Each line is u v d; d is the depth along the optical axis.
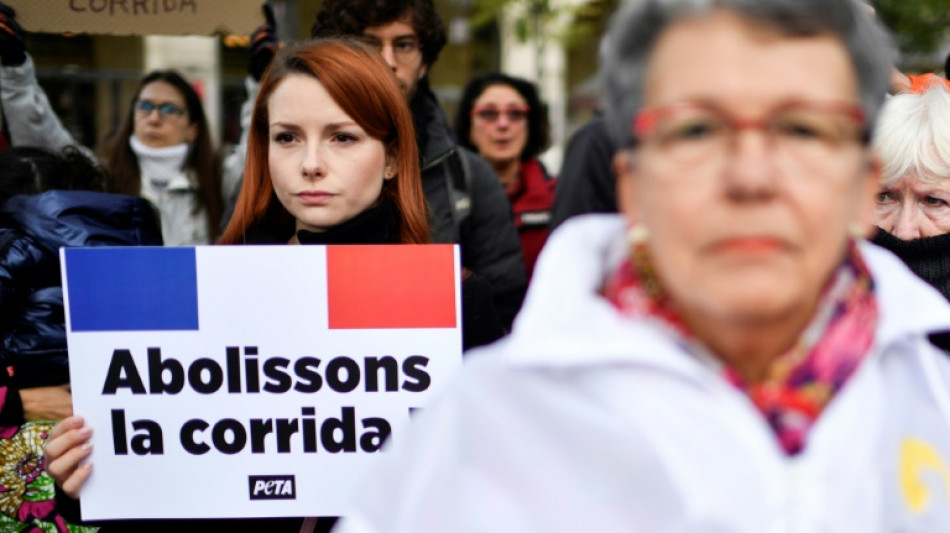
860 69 0.96
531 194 4.57
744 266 0.89
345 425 1.78
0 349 2.24
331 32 3.04
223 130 11.91
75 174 2.83
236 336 1.77
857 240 1.02
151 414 1.78
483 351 1.05
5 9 3.09
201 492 1.79
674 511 0.92
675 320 0.97
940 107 2.19
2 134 3.62
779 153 0.91
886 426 1.00
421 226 2.07
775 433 0.96
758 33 0.91
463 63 15.12
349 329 1.77
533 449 0.97
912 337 1.06
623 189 1.04
